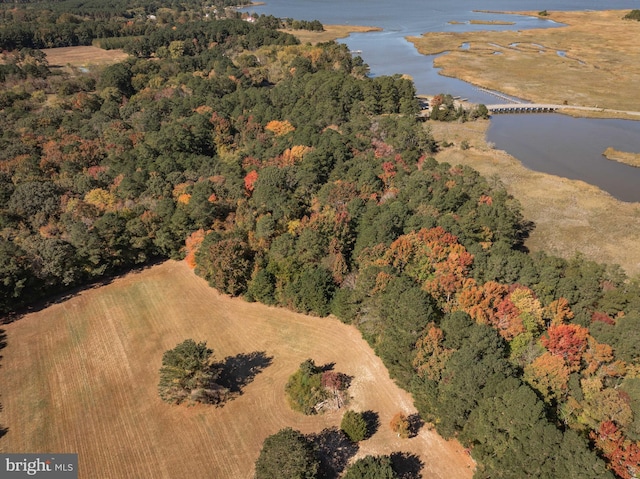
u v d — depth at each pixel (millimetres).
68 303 95562
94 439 67750
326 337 85375
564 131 184750
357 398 73000
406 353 71750
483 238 102625
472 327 69938
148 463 64062
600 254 110125
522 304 76375
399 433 66125
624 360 66125
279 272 93438
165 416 71000
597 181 145625
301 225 99250
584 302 80250
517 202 119250
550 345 68688
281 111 174125
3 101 169125
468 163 158125
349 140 148375
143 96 184875
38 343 85188
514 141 176375
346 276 91688
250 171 130000
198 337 86375
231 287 94500
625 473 52781
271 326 88562
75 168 126375
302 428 68438
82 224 99688
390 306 77500
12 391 75500
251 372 78438
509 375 63812
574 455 51250
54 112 162000
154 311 93312
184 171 129875
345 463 63219
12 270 90062
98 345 84812
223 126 156375
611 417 58156
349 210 107062
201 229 106812
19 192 108500
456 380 63719
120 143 139750
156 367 79875
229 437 67375
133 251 105062
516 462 53562
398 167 132625
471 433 60719
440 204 111125
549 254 110375
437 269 85688
